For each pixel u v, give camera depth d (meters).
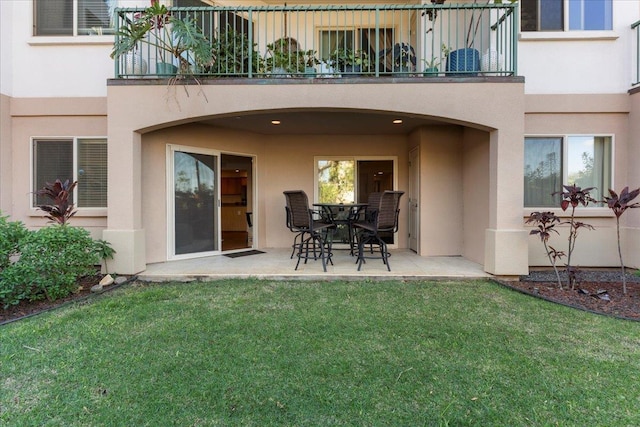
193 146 6.11
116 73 4.84
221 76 4.86
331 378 2.26
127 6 5.66
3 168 5.52
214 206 6.49
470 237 5.87
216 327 3.06
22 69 5.66
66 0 5.67
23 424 1.81
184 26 4.49
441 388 2.15
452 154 6.23
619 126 5.35
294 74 4.80
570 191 4.23
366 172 7.20
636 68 5.31
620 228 5.35
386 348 2.68
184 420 1.85
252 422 1.84
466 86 4.63
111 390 2.11
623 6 5.32
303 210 5.21
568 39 5.37
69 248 3.96
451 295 4.02
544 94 5.38
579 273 4.84
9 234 3.81
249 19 4.75
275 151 7.23
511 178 4.64
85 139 5.67
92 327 3.05
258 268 5.19
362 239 5.59
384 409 1.95
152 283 4.67
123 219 4.85
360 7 4.75
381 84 4.66
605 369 2.37
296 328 3.05
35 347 2.67
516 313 3.44
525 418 1.87
